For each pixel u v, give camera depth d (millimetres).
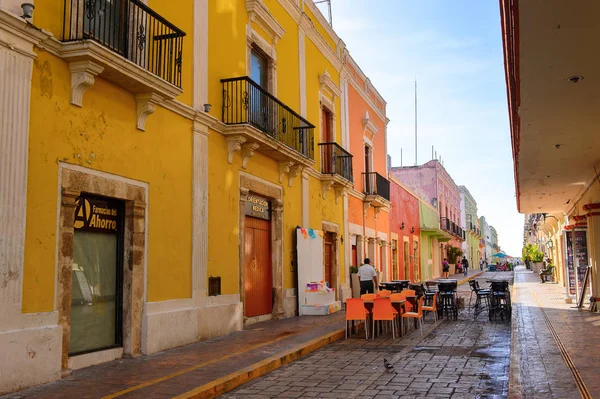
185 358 8344
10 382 6129
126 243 8562
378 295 11859
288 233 14844
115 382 6699
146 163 8914
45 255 6824
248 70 12859
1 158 6238
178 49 9977
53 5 7133
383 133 26938
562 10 5379
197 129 10422
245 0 12789
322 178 17578
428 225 38094
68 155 7266
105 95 8000
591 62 6719
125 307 8477
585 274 16297
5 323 6184
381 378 7402
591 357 8102
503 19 6473
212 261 10828
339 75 20203
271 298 13977
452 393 6508
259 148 12828
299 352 9234
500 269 66875
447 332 12125
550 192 17672
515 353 8602
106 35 8258
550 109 8617
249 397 6500
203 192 10555
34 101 6750
